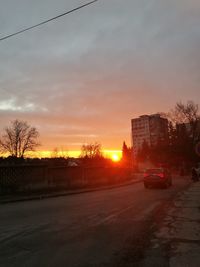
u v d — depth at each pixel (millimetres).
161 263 7355
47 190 28500
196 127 80750
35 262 7367
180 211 15664
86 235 10227
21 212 15734
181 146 82875
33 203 20219
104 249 8500
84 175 35250
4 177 25453
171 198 22016
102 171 39312
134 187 34250
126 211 15742
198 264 7293
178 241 9484
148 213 15047
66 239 9656
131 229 11242
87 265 7156
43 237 9914
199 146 17688
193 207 17094
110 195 24953
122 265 7191
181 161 83438
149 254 8078
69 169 32562
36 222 12648
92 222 12609
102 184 37656
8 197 23469
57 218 13633
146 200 20891
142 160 108375
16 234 10359
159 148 90000
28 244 9039
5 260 7535
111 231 10875
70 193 27453
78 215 14477
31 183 27375
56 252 8195
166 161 86438
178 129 84062
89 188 32688
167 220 13109
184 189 30062
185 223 12430
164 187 32500
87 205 18422
